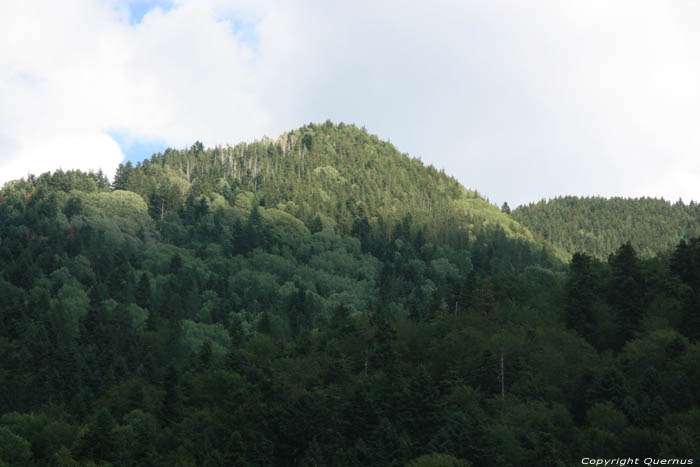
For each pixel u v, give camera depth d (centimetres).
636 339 10231
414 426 8700
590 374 9175
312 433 8819
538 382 9238
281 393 10250
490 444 7562
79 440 8962
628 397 8212
